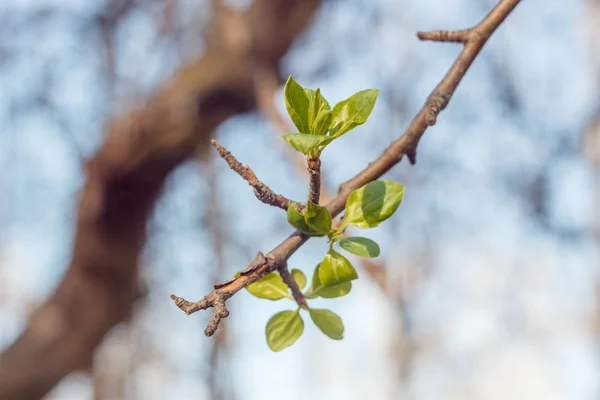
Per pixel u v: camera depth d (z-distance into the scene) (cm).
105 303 170
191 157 164
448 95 72
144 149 152
